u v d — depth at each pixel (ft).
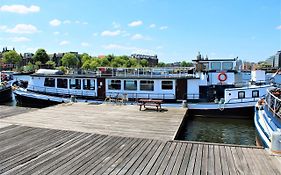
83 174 20.58
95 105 59.26
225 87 62.69
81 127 36.83
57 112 49.37
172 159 23.90
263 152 25.77
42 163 22.80
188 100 61.57
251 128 51.60
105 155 24.94
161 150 26.50
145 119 43.78
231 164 22.71
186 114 53.21
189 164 22.68
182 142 29.30
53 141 29.55
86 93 67.67
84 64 268.21
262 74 65.41
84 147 27.40
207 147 27.43
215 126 53.01
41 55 294.25
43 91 72.84
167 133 33.86
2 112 48.26
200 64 64.13
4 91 86.69
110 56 279.49
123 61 270.26
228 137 46.21
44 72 75.36
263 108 41.04
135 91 63.93
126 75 66.90
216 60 64.13
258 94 56.54
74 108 54.65
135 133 33.73
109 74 68.08
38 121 40.55
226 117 57.77
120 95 64.54
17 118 42.68
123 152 25.84
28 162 23.03
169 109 55.01
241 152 25.77
